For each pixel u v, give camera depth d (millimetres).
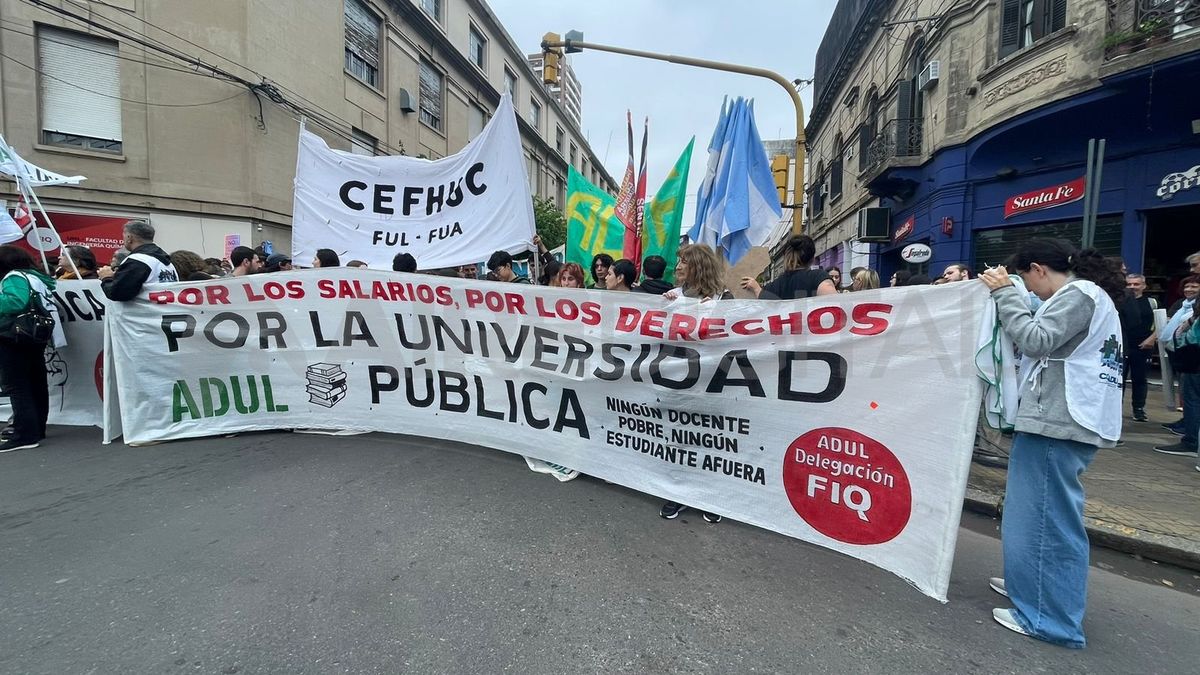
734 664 2127
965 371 2436
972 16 10930
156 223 11039
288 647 2158
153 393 4770
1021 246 2500
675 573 2787
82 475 3979
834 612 2500
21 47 9859
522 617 2381
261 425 4918
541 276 6328
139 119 10797
